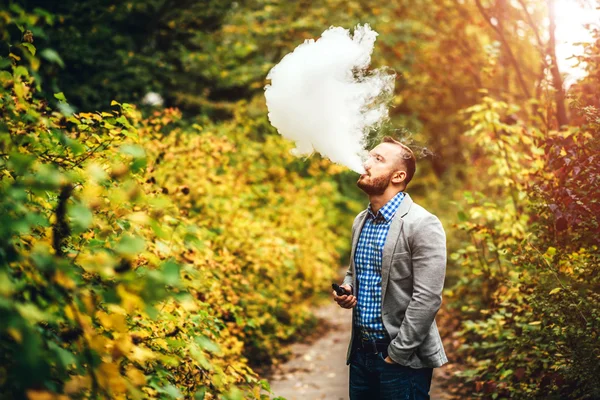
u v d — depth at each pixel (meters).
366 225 3.02
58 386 1.64
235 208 6.14
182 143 5.84
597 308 3.19
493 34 7.22
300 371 5.86
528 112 5.95
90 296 1.79
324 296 9.83
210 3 9.09
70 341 1.79
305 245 8.21
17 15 2.25
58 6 7.05
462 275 6.68
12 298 1.55
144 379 1.80
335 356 6.46
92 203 1.82
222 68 10.16
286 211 8.02
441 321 7.03
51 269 1.56
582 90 4.36
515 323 4.40
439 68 8.36
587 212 3.45
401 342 2.74
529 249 3.73
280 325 6.68
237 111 9.24
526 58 7.20
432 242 2.78
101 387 1.71
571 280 3.52
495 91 7.25
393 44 10.22
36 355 1.39
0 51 2.51
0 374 1.54
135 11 8.38
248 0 10.48
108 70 7.73
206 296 4.21
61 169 2.19
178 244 3.08
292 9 11.27
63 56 6.82
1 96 2.06
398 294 2.83
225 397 2.40
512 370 3.86
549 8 5.06
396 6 9.77
